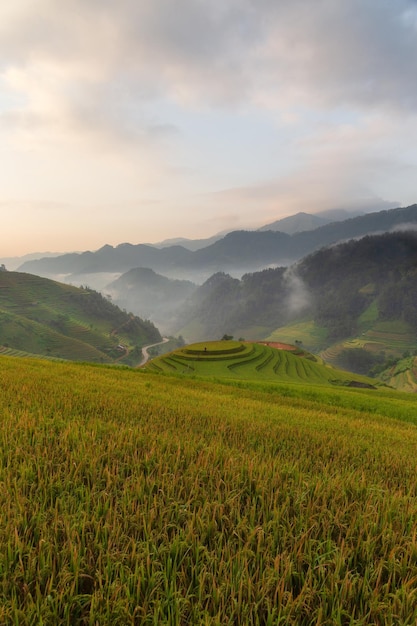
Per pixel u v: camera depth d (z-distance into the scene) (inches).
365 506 191.6
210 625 112.0
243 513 183.9
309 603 123.2
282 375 3831.2
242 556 139.6
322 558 140.7
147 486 201.2
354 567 148.6
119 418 401.4
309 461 296.7
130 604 118.1
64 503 174.6
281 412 644.1
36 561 134.6
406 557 143.9
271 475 232.4
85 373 887.1
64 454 248.4
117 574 131.9
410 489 244.8
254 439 360.5
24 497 171.9
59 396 489.1
